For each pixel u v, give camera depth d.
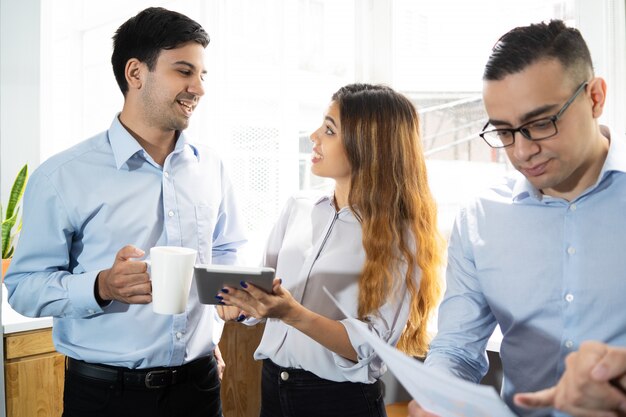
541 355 1.18
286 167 2.83
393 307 1.44
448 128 2.48
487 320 1.30
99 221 1.47
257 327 2.55
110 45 3.62
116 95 3.71
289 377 1.49
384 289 1.44
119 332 1.48
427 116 2.53
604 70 1.93
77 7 3.65
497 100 1.02
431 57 2.49
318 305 1.49
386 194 1.47
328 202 1.60
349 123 1.49
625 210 1.10
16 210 2.75
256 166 2.85
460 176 2.47
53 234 1.46
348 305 1.47
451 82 2.46
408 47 2.53
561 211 1.17
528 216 1.21
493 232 1.24
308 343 1.45
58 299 1.39
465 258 1.30
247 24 2.83
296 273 1.56
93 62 3.73
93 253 1.48
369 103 1.50
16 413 2.14
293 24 2.76
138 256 1.29
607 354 0.79
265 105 2.83
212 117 2.85
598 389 0.79
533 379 1.20
